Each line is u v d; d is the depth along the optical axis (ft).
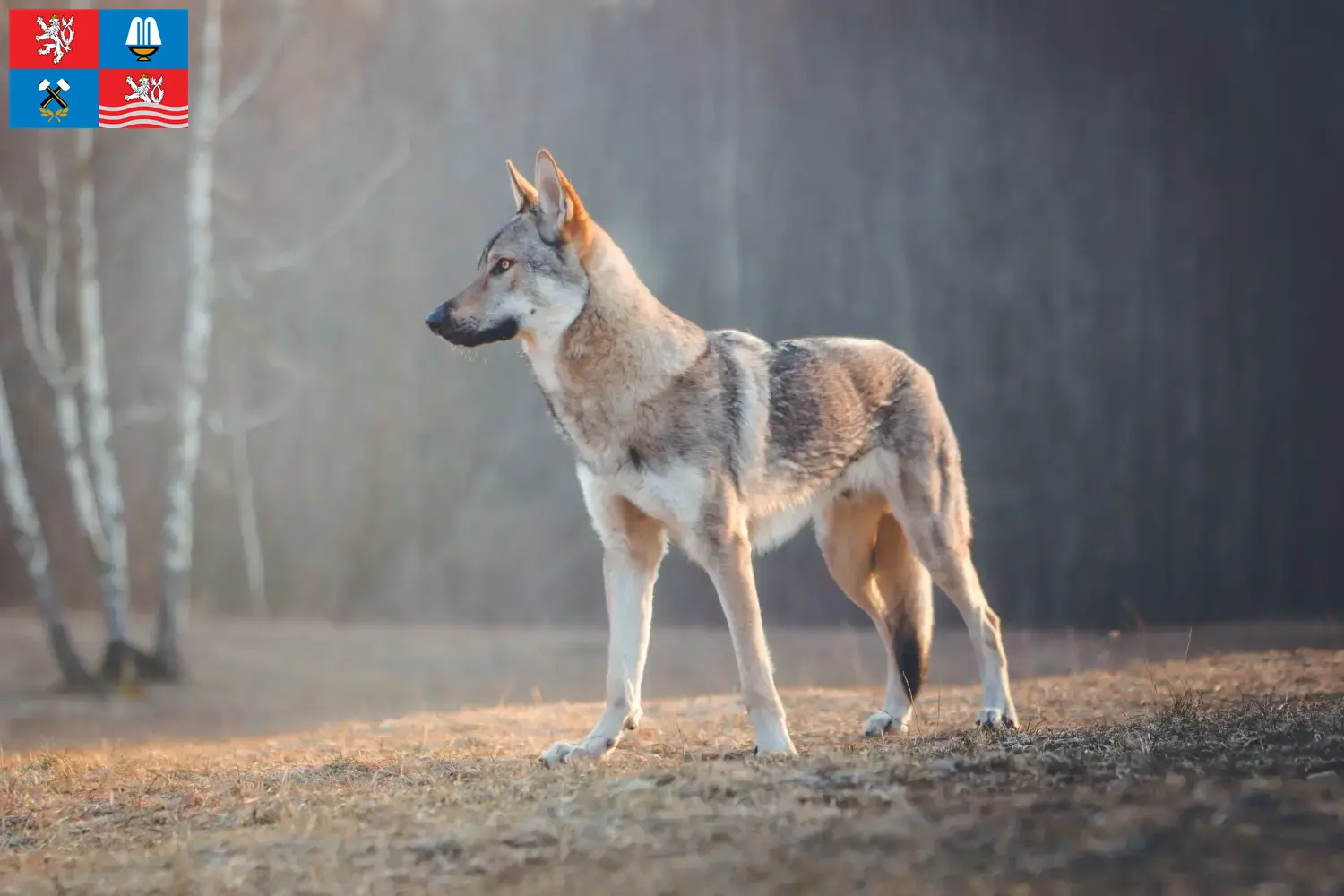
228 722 58.49
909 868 15.58
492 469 110.83
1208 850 15.52
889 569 32.89
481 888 16.66
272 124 114.32
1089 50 112.88
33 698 66.28
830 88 117.39
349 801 23.62
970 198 114.21
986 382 110.93
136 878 18.99
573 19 120.47
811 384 29.30
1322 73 108.68
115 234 109.91
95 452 73.20
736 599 26.68
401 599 105.81
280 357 113.09
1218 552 102.47
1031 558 103.60
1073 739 24.75
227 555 109.50
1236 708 28.96
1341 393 105.19
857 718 37.27
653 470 26.68
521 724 40.06
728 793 20.40
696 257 116.37
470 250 115.85
